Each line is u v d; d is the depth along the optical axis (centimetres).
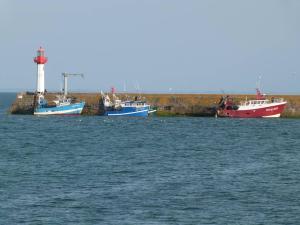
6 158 13275
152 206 8456
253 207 8494
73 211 8150
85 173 11106
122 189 9569
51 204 8506
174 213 8112
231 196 9156
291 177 10919
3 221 7669
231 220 7831
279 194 9362
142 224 7606
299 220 7881
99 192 9312
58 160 12950
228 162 12862
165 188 9688
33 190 9438
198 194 9250
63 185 9881
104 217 7888
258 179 10656
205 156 13938
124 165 12212
